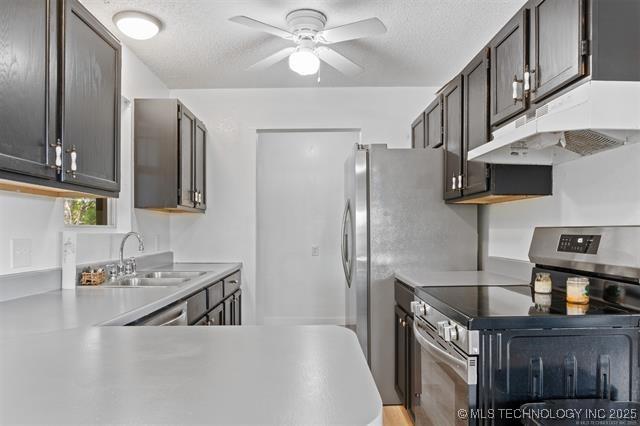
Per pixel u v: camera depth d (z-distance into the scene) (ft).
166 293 6.47
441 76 12.25
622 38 4.81
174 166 10.28
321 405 2.32
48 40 4.96
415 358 7.79
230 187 13.21
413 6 8.29
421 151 10.15
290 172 16.19
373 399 2.41
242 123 13.25
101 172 6.27
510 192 7.40
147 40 9.71
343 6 8.28
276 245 16.15
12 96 4.35
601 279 5.72
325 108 13.24
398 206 10.11
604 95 4.74
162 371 2.86
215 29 9.20
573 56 5.03
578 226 6.54
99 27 6.19
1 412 2.21
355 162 10.22
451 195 9.45
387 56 10.71
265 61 9.10
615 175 5.86
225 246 13.15
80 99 5.65
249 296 13.08
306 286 16.14
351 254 10.64
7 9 4.28
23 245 6.39
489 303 5.60
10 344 3.55
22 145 4.51
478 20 8.82
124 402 2.34
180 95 13.25
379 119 13.21
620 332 4.68
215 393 2.47
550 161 7.08
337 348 3.43
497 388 4.62
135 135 10.30
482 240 10.30
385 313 9.99
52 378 2.71
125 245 9.84
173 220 13.09
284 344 3.56
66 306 5.49
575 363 4.66
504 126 6.70
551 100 5.60
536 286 6.45
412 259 10.09
